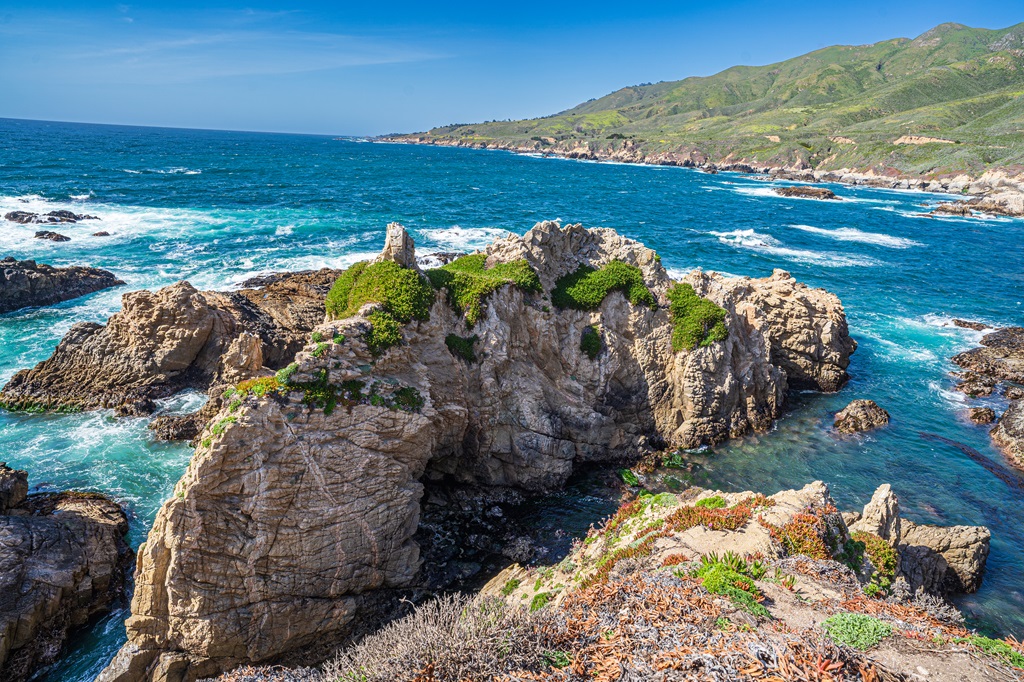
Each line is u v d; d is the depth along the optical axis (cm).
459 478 2828
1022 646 1103
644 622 1183
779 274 4212
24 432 2958
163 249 5928
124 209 7862
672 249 7562
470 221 8606
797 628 1217
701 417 3234
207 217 7669
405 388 2262
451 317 2839
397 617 2077
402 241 2730
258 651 1839
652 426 3234
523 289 3100
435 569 2267
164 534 1766
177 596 1755
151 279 5019
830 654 1010
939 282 6588
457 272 2991
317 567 1942
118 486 2595
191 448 2894
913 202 13675
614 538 1939
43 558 1952
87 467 2711
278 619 1869
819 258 7481
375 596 2094
